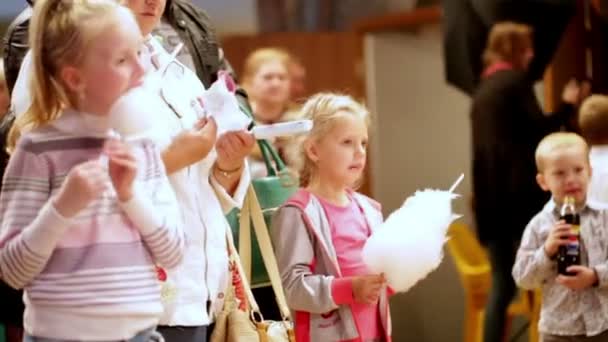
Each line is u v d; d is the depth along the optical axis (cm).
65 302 466
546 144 838
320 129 689
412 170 1369
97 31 471
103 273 470
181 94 574
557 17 1198
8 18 1232
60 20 473
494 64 1214
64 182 455
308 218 671
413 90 1362
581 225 827
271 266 632
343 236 676
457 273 1310
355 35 1414
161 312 487
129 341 474
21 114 530
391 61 1388
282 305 622
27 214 468
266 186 709
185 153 527
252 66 1148
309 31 1448
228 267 589
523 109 1186
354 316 662
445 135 1338
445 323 1320
